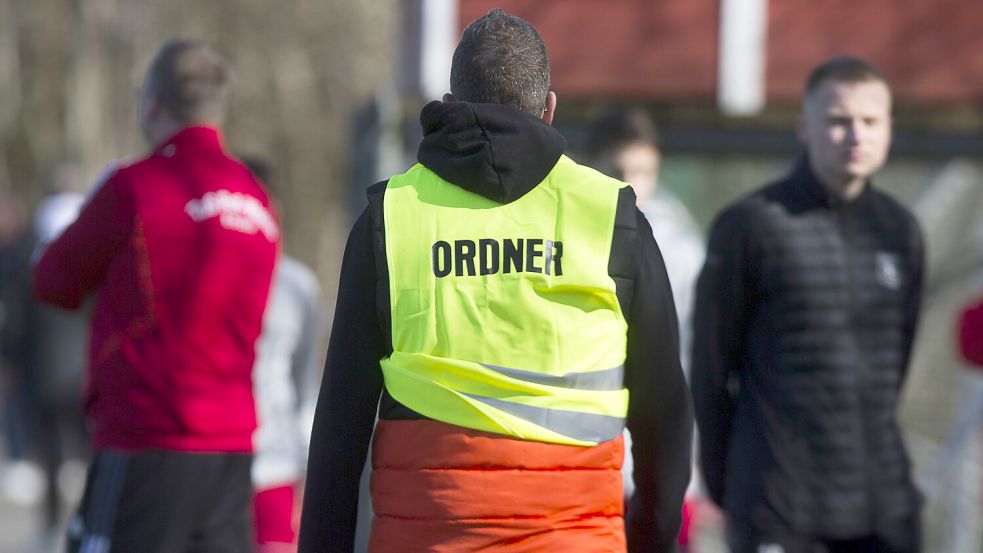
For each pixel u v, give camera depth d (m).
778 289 16.80
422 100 28.58
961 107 30.17
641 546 11.68
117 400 15.99
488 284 10.82
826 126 16.75
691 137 30.22
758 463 16.61
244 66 84.00
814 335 16.72
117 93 79.69
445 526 10.65
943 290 30.47
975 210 30.28
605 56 35.12
